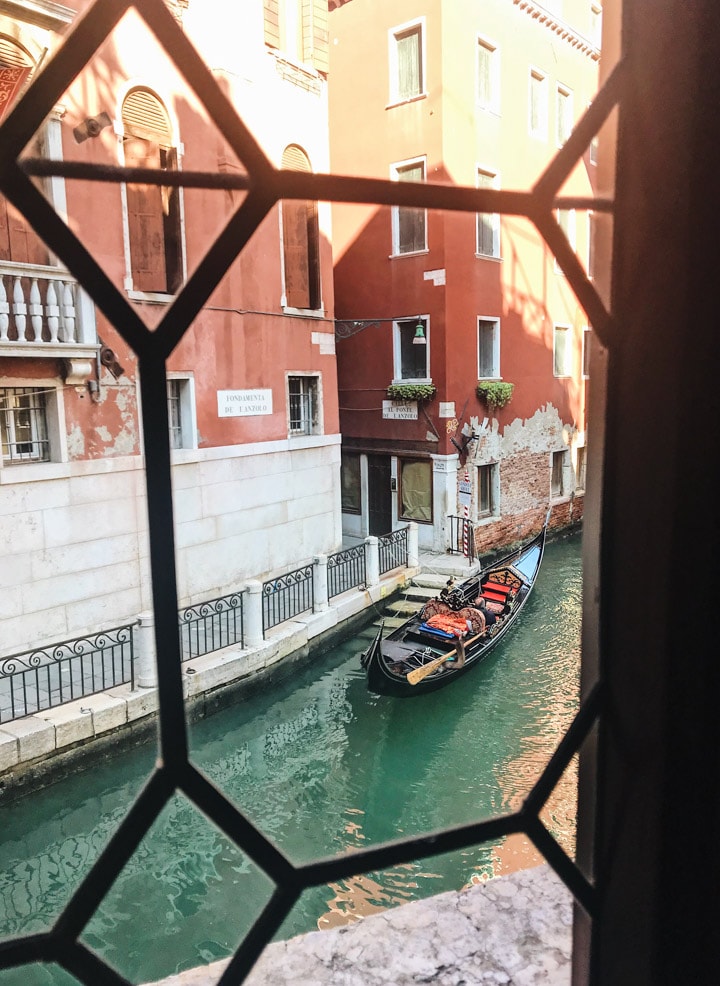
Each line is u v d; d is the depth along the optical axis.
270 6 10.38
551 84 16.34
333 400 12.58
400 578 12.74
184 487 10.22
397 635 10.17
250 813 7.06
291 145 10.99
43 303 8.31
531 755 8.08
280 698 9.27
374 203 0.73
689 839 0.85
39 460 8.61
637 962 0.88
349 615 11.09
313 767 7.87
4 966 0.64
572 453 18.56
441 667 9.45
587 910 0.92
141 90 8.80
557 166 0.80
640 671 0.86
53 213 0.64
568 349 18.27
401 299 14.80
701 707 0.84
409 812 7.10
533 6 15.28
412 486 15.34
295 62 10.76
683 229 0.79
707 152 0.77
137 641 9.05
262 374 11.17
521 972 1.54
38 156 0.64
